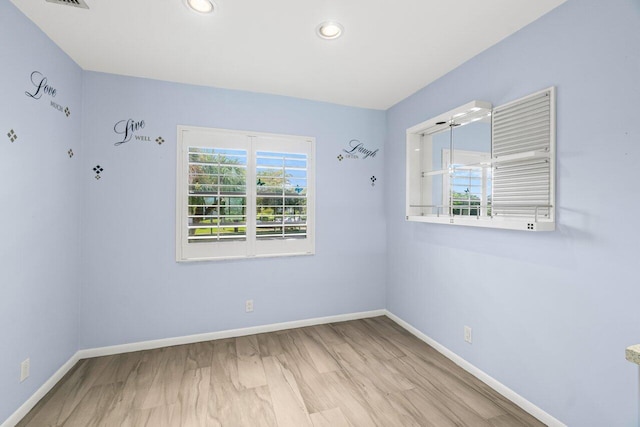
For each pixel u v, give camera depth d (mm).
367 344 2621
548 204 1618
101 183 2375
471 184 2123
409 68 2316
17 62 1641
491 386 1989
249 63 2234
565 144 1552
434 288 2562
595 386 1430
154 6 1603
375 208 3260
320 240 3049
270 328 2881
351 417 1708
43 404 1801
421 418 1698
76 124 2244
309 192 2992
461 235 2266
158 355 2400
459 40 1929
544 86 1657
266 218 2838
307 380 2068
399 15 1673
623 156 1322
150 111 2492
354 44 1976
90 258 2359
